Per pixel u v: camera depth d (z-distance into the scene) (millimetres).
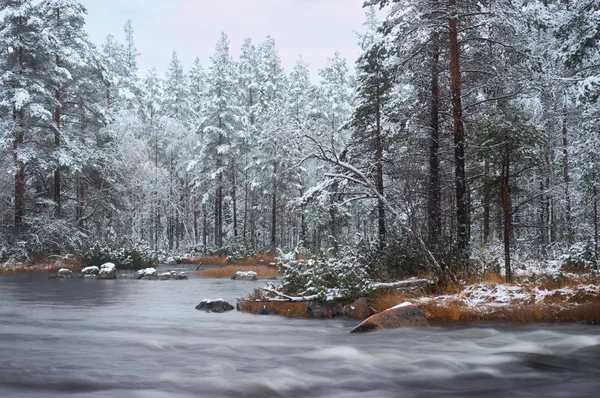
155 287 22609
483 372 7340
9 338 10008
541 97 20391
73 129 39125
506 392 6371
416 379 6996
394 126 25562
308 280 14672
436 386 6664
